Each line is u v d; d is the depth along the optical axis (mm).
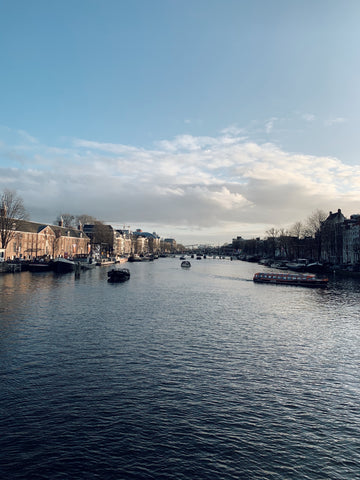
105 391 20672
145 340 30719
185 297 57312
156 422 17547
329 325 38344
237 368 24844
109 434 16469
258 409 19141
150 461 14734
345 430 17359
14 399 19500
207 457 15070
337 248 137500
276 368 25078
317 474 14250
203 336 32594
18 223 113188
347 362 26625
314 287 75500
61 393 20312
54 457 14805
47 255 127438
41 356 26141
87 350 27672
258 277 87562
